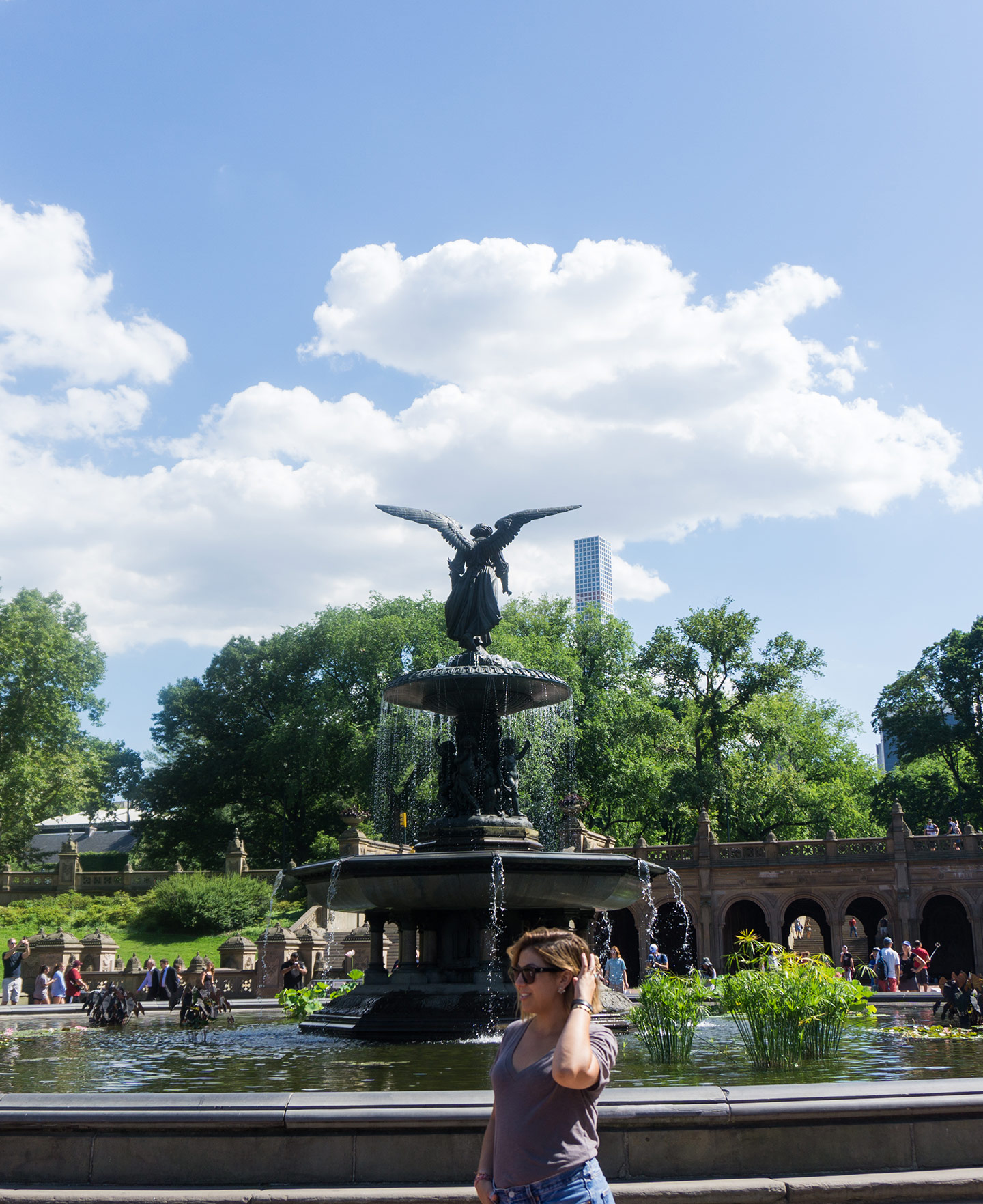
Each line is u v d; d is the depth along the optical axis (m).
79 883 58.28
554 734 52.03
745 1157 5.83
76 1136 5.78
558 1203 3.32
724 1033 13.98
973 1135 6.00
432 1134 5.71
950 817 62.88
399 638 61.56
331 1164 5.70
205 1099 5.84
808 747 67.00
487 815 16.69
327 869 14.80
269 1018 19.28
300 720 61.88
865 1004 11.02
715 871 51.09
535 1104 3.41
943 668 64.06
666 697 64.69
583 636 62.22
